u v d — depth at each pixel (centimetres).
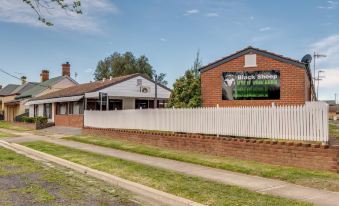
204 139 1470
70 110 3316
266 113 1287
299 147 1144
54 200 805
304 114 1175
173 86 2134
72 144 1938
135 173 1096
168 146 1655
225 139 1385
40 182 1001
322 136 1127
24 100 4469
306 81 1761
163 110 1764
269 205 745
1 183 979
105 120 2344
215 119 1476
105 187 965
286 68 1677
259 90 1730
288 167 1149
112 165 1241
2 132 2875
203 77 1883
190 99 1994
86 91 2920
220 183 953
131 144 1825
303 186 919
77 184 991
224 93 1816
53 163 1371
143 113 1930
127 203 805
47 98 3559
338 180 965
